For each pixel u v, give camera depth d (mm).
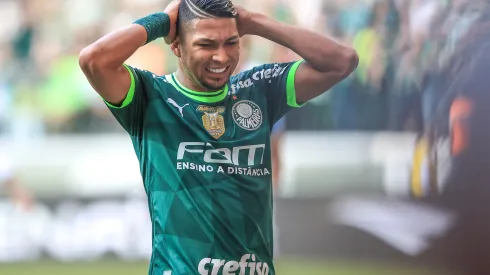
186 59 10453
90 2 34531
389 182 30031
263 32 11344
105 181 29609
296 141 31500
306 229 27828
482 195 20188
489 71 20281
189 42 10320
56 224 27938
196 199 10492
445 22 28438
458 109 20359
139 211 28016
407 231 25906
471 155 19984
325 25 33719
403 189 29594
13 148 31281
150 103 10773
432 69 28797
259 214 10703
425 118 29031
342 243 26719
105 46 10172
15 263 25953
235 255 10516
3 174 29062
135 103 10664
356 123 31953
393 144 30688
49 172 29484
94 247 27219
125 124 10836
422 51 29984
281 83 11289
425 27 29938
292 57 32312
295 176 30766
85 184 29578
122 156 30453
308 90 11383
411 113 30703
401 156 30172
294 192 30500
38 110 32562
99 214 28078
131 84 10523
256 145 10766
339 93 32156
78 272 24312
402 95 31125
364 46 32500
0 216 28078
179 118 10680
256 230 10664
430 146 26125
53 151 30641
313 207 29750
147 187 10844
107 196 29391
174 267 10414
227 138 10664
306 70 11328
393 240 26078
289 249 26484
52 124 32500
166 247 10523
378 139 31094
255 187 10672
